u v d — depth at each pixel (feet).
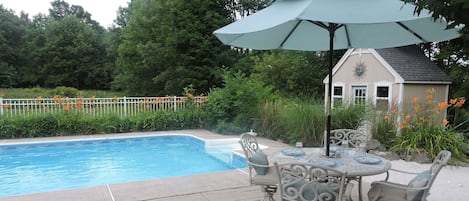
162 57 56.29
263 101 30.68
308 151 11.76
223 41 12.42
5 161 22.43
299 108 23.89
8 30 93.66
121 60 68.18
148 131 31.76
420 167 17.72
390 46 13.74
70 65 93.20
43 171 20.26
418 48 41.98
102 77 97.60
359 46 14.43
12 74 89.40
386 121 21.57
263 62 53.67
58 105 29.99
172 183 14.53
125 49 64.34
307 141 22.85
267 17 9.80
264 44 14.07
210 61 55.98
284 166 8.44
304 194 8.21
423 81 33.88
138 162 22.68
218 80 56.13
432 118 20.77
